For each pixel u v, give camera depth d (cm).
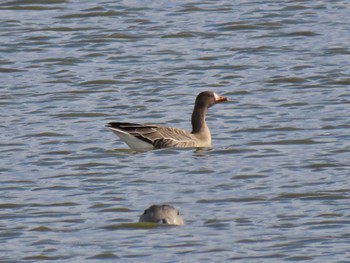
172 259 1753
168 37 3478
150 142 2425
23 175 2244
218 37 3475
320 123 2603
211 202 2045
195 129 2503
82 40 3453
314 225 1908
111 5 3822
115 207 2017
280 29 3541
